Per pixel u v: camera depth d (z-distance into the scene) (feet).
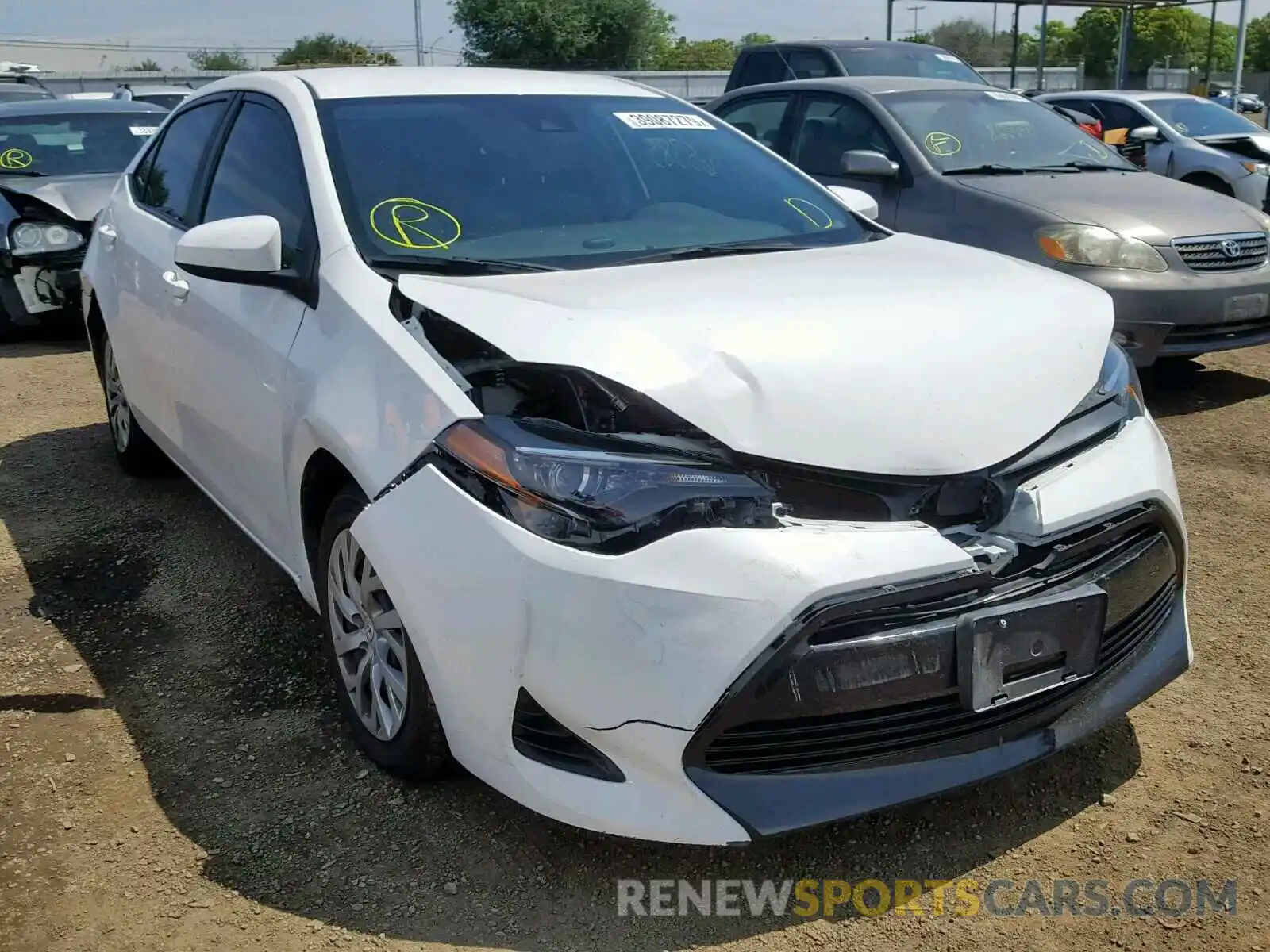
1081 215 19.17
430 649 7.90
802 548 7.08
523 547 7.32
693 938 7.64
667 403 7.47
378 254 9.66
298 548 10.19
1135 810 8.81
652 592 7.04
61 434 19.16
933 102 23.26
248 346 10.57
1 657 11.54
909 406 7.79
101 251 15.83
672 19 144.66
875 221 12.17
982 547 7.63
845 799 7.45
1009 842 8.52
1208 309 18.66
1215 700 10.32
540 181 10.97
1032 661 7.67
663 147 12.09
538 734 7.70
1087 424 8.51
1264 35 239.71
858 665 7.14
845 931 7.68
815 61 33.60
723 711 7.03
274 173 11.31
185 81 114.93
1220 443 17.70
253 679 11.00
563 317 8.04
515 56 138.00
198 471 12.92
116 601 12.80
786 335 7.97
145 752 9.80
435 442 7.88
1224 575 12.96
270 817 8.87
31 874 8.27
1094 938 7.58
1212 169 35.40
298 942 7.61
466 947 7.57
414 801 9.02
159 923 7.77
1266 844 8.39
